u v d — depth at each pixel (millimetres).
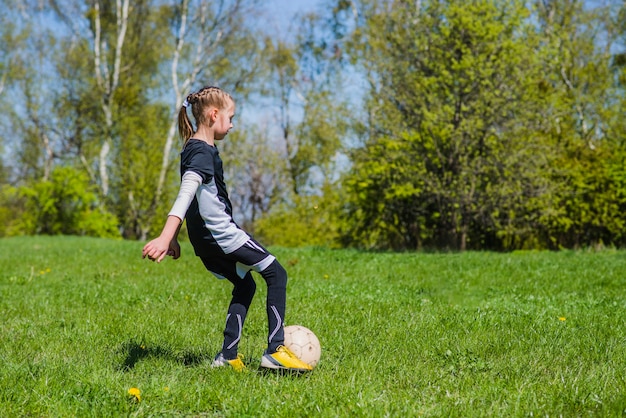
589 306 7371
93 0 35312
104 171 35844
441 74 21125
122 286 9039
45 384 3881
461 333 5691
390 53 22375
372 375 4203
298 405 3523
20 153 42312
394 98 22297
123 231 37562
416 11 22812
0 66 38781
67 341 5422
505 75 21203
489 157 21266
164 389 3789
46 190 33281
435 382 4066
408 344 5211
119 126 36281
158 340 5449
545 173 21750
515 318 6473
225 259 4180
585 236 24078
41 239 25438
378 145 21906
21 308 7285
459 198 20750
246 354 4922
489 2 21109
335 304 7309
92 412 3459
